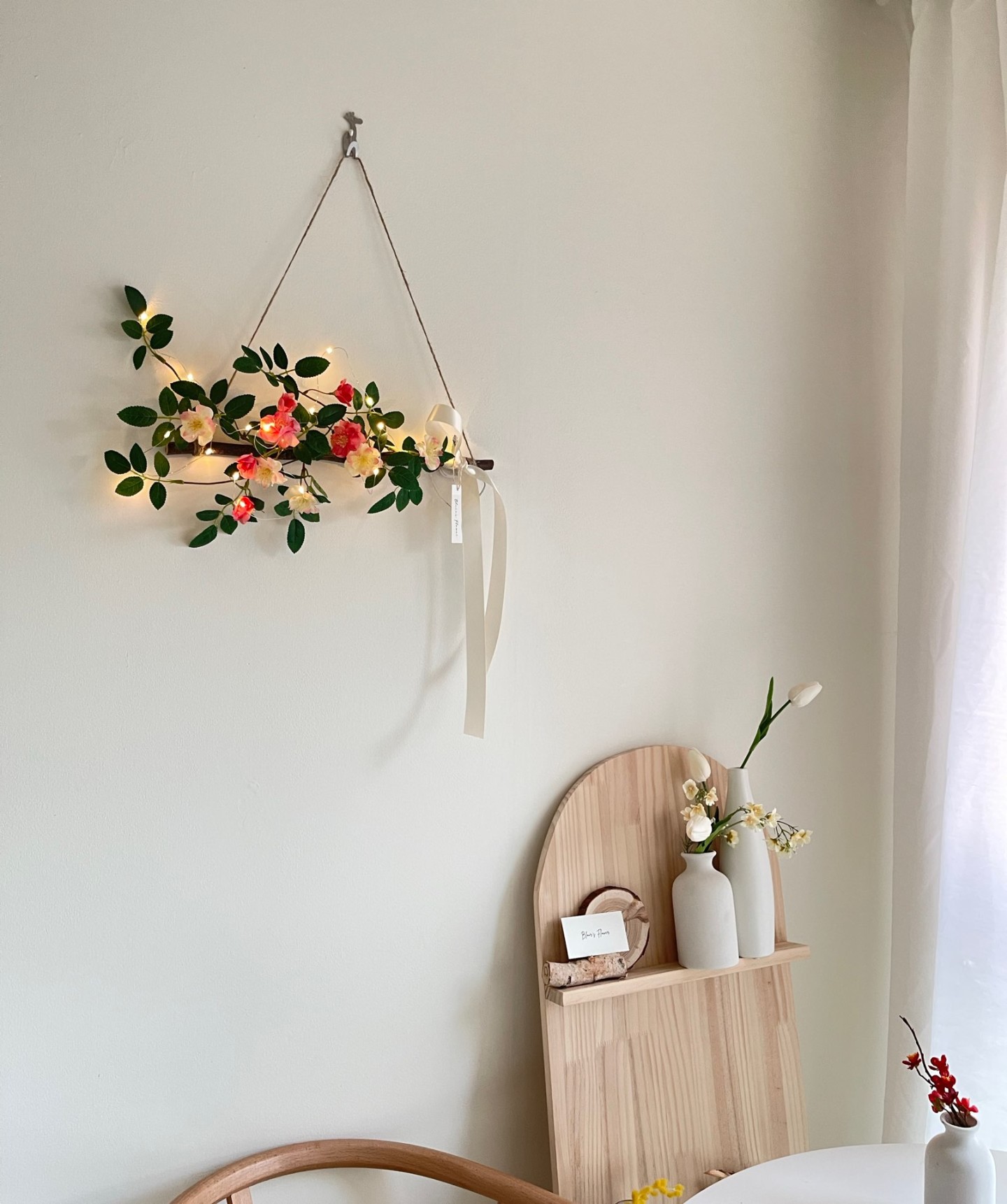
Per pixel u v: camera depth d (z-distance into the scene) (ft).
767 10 5.81
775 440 5.75
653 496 5.30
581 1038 4.66
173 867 4.00
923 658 5.66
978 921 5.43
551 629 4.95
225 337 4.14
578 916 4.76
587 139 5.13
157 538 4.00
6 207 3.76
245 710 4.16
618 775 5.03
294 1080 4.22
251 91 4.22
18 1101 3.71
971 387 5.65
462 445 4.66
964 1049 5.43
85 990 3.83
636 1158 4.70
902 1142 5.56
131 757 3.93
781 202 5.82
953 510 5.65
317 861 4.29
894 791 5.87
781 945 5.30
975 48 5.61
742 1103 5.06
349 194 4.43
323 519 4.34
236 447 4.04
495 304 4.81
